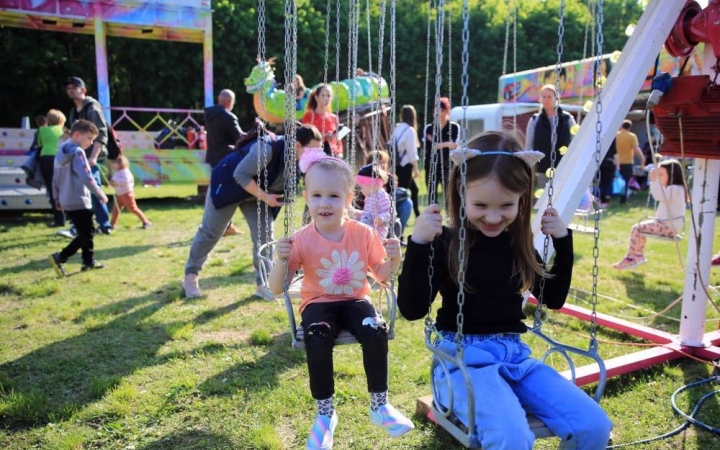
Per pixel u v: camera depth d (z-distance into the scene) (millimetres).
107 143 8281
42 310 4684
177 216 9695
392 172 2973
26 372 3521
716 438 2834
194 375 3514
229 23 21703
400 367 3686
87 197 5824
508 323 2158
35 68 20531
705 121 3154
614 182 12055
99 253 6812
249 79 7391
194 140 12367
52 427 2900
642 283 5922
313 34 22609
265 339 4062
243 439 2830
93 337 4117
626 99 3430
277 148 4348
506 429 1795
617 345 4141
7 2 10562
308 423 2990
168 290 5340
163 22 11570
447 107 7559
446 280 2184
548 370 2102
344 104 12258
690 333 3832
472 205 2049
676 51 3486
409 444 2787
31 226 8445
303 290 2688
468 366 2064
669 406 3160
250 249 7254
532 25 24562
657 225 5691
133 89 22781
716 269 6652
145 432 2885
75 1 11000
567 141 6488
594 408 1933
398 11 23797
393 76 3020
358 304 2596
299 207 9000
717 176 3645
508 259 2178
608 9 24578
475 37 24156
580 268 6516
